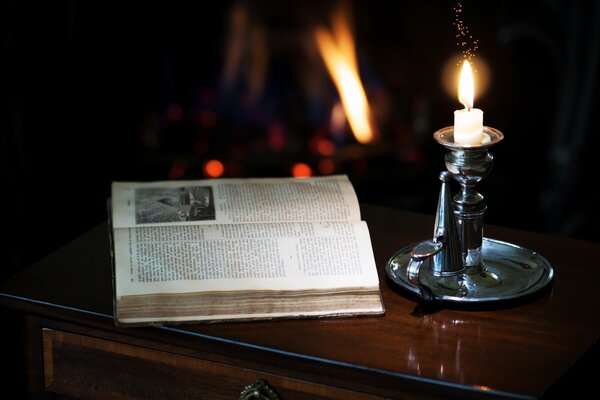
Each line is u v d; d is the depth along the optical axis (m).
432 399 1.15
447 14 2.33
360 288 1.25
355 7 2.39
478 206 1.28
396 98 2.39
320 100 2.40
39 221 1.98
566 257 1.36
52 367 1.31
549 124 2.29
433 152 2.31
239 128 2.40
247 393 1.22
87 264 1.36
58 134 1.97
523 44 2.26
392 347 1.19
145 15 2.21
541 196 2.31
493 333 1.21
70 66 1.96
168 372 1.26
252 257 1.27
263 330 1.22
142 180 2.28
